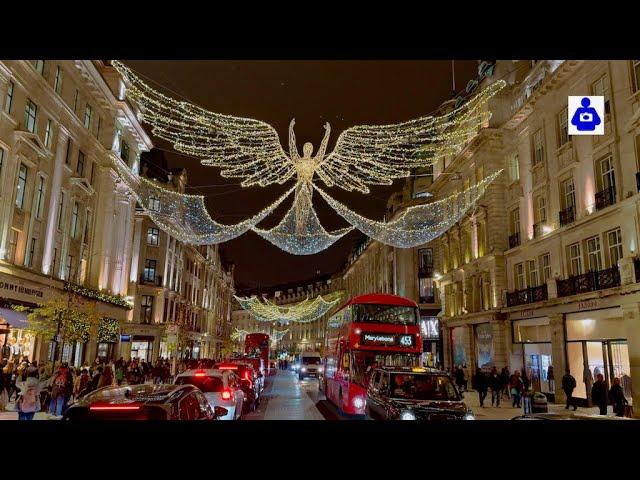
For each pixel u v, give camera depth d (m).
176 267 51.84
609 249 20.45
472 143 32.53
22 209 23.00
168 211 47.06
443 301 39.72
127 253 37.62
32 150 23.31
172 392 6.30
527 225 27.52
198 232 47.56
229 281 94.75
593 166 21.34
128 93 16.64
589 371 21.66
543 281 25.81
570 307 22.48
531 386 26.33
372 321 17.25
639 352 18.09
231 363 19.00
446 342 38.09
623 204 18.97
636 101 18.81
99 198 32.59
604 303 20.12
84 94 29.58
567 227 22.80
